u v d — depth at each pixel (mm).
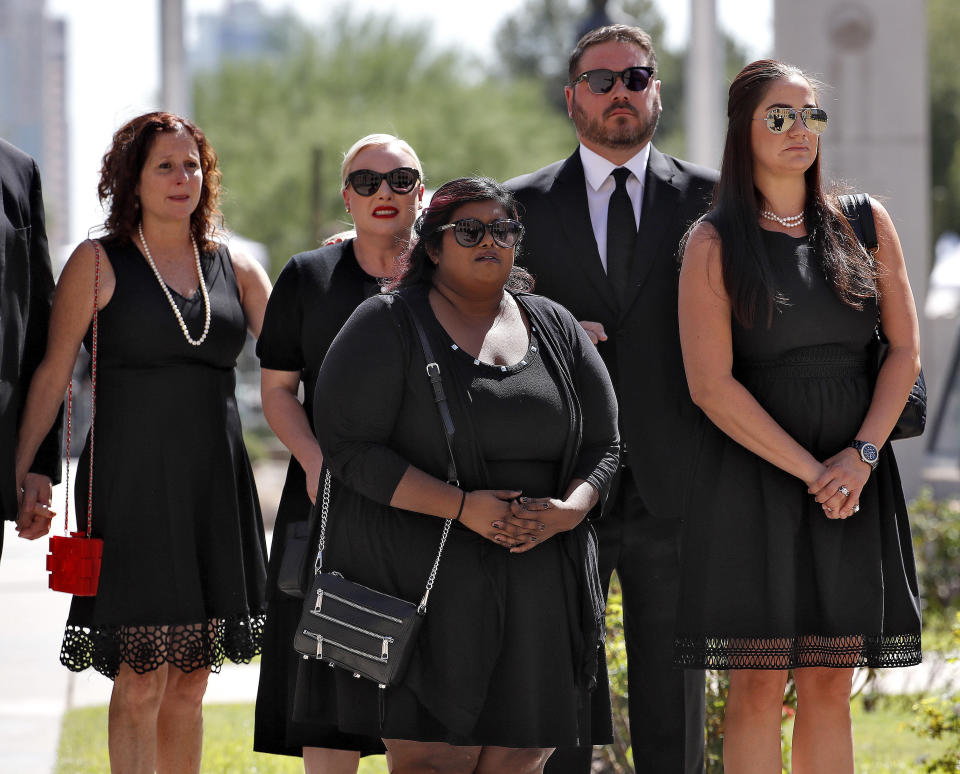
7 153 11828
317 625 9656
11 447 11523
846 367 10742
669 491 12734
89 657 12102
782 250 10766
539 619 9688
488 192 10094
